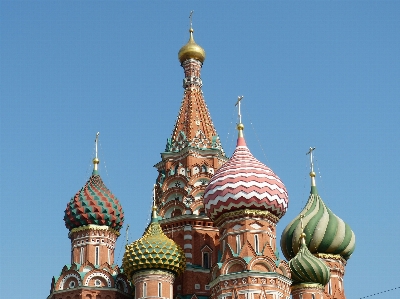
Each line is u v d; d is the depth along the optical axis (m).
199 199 85.44
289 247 87.69
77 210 82.69
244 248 74.31
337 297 86.44
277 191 76.62
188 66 94.94
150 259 75.31
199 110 92.25
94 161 87.00
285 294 73.56
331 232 87.44
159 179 89.88
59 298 79.00
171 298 75.62
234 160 78.31
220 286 73.12
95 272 79.69
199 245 83.06
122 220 84.56
